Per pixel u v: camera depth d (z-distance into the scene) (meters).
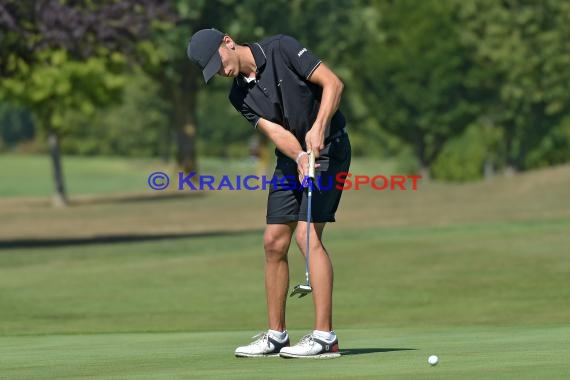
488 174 174.00
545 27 155.50
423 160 169.00
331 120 16.42
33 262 57.31
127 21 59.78
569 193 97.25
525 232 61.41
